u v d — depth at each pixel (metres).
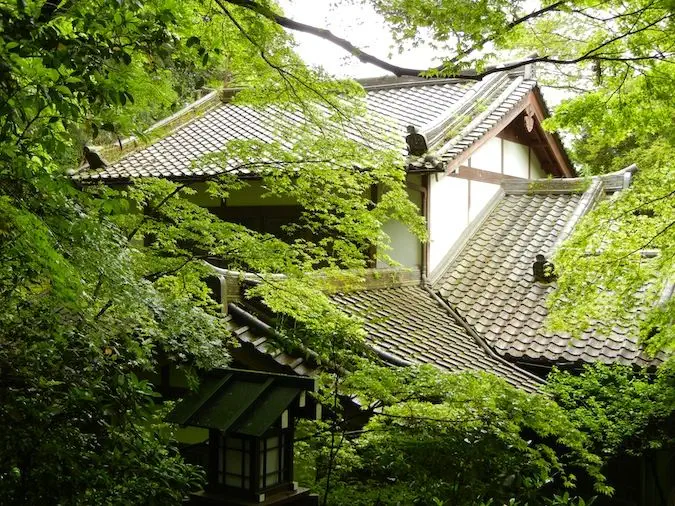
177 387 8.51
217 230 6.70
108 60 4.07
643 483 10.66
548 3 6.14
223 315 7.45
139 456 4.29
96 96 3.73
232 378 5.14
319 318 6.67
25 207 3.27
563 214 15.34
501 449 6.04
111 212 4.01
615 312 8.88
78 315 4.37
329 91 6.60
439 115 14.80
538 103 16.05
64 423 4.21
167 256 6.95
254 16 5.81
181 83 6.45
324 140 6.93
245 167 7.09
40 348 4.27
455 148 12.92
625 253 8.58
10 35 3.34
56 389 4.29
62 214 3.67
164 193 7.00
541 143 17.14
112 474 4.13
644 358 10.70
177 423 4.84
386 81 17.34
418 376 6.63
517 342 11.83
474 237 15.12
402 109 15.66
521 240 14.79
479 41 5.41
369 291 12.12
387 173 7.22
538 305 12.71
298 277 6.85
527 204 16.05
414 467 6.02
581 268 8.75
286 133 7.16
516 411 6.45
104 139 17.34
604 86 7.77
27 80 3.88
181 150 15.43
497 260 14.34
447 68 5.51
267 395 4.91
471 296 13.32
